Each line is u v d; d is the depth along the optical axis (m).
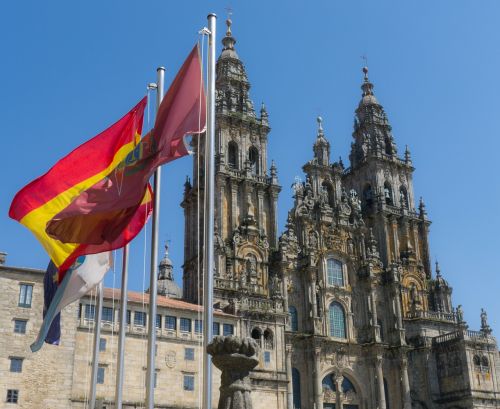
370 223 108.31
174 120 32.00
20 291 64.88
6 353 62.19
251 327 80.62
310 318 90.88
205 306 28.08
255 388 77.56
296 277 94.44
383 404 91.00
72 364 64.31
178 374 70.81
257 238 91.75
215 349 22.58
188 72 32.72
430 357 98.88
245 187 94.31
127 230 35.47
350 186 115.69
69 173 34.78
